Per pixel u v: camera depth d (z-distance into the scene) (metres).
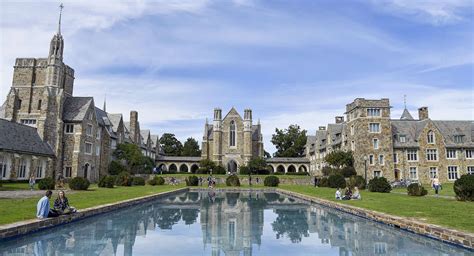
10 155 42.47
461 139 62.09
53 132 52.69
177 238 14.77
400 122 64.88
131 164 69.19
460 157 60.88
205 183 61.22
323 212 24.00
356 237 15.01
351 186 44.31
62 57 56.19
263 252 12.45
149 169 72.38
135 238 14.62
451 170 60.50
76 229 16.28
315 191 41.47
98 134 61.22
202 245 13.50
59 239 13.99
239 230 16.89
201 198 36.28
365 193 37.19
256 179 64.12
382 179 40.31
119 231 16.08
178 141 121.94
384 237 14.88
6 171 42.12
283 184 63.59
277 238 14.97
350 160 61.53
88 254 11.70
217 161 82.31
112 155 68.50
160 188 45.31
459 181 26.47
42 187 35.78
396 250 12.43
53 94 53.69
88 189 38.66
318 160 84.31
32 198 24.41
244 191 49.41
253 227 17.77
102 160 62.78
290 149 103.50
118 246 13.08
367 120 59.97
